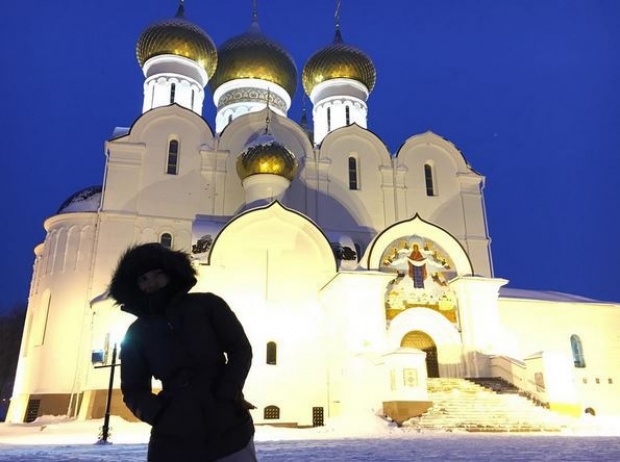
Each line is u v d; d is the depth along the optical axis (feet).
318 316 79.30
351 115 118.52
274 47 122.11
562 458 26.12
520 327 90.43
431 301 77.82
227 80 120.47
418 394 60.59
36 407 82.12
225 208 95.91
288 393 74.84
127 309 9.25
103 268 87.86
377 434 53.67
